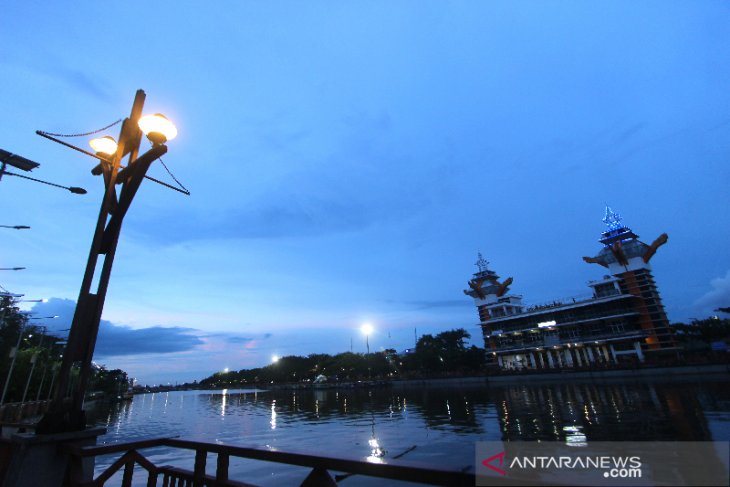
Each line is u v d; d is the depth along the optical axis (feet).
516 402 165.37
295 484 57.36
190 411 273.13
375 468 9.61
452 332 349.61
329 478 10.84
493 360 331.77
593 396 160.45
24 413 156.04
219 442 14.05
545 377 255.29
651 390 162.40
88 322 19.21
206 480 13.99
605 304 271.08
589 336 272.51
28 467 16.30
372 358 458.09
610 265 278.05
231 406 309.83
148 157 19.94
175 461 74.95
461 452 78.02
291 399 354.54
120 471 64.59
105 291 20.02
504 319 318.86
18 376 189.57
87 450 15.96
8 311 196.34
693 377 197.06
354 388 402.31
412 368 385.50
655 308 254.47
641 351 250.98
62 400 18.13
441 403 191.31
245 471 65.98
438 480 8.62
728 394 129.29
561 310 287.48
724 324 248.73
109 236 20.93
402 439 98.37
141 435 142.51
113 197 21.15
